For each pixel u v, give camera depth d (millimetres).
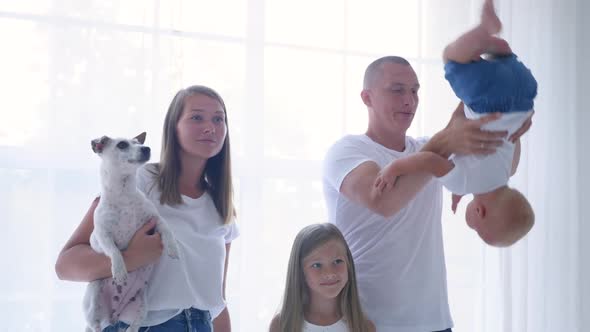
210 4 1977
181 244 1316
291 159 2094
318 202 2119
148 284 1292
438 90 2287
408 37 2262
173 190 1348
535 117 2395
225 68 1989
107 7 1838
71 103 1794
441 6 2299
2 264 1727
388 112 1515
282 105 2088
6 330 1727
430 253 1505
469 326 2305
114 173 1265
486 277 2281
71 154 1789
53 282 1757
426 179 1247
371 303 1479
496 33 1200
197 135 1334
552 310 2391
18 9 1760
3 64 1743
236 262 1965
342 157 1489
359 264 1506
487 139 1139
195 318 1336
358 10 2195
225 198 1422
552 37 2420
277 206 2072
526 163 2330
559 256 2410
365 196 1364
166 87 1881
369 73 1562
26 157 1755
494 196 1223
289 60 2098
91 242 1295
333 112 2146
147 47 1870
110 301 1271
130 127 1847
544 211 2385
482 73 1139
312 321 1506
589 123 2506
